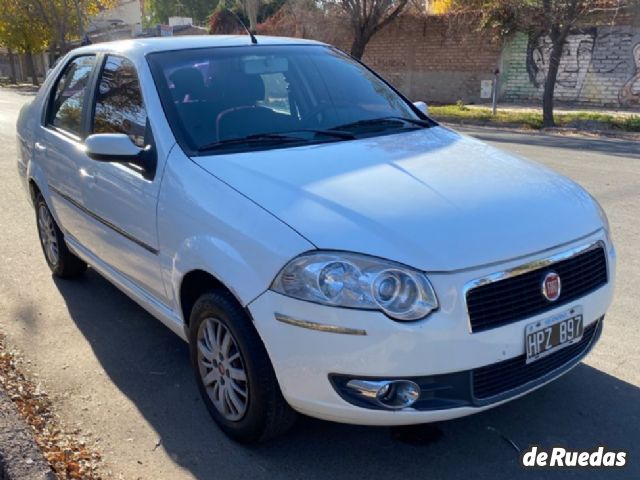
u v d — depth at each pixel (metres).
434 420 2.71
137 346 4.25
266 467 3.04
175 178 3.34
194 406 3.55
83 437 3.27
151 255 3.58
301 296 2.66
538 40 20.28
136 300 4.07
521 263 2.73
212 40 4.25
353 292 2.59
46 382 3.79
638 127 15.23
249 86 3.90
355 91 4.27
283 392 2.83
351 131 3.86
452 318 2.59
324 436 3.26
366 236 2.68
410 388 2.64
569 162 10.31
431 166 3.31
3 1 39.12
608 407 3.46
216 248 2.97
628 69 18.91
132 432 3.31
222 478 2.97
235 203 3.00
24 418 3.30
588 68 19.75
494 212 2.89
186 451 3.16
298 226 2.76
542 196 3.12
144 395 3.66
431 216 2.79
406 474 2.98
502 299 2.70
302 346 2.69
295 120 3.84
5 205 7.84
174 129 3.52
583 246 2.98
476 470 3.00
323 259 2.64
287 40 4.56
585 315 2.98
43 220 5.41
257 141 3.56
